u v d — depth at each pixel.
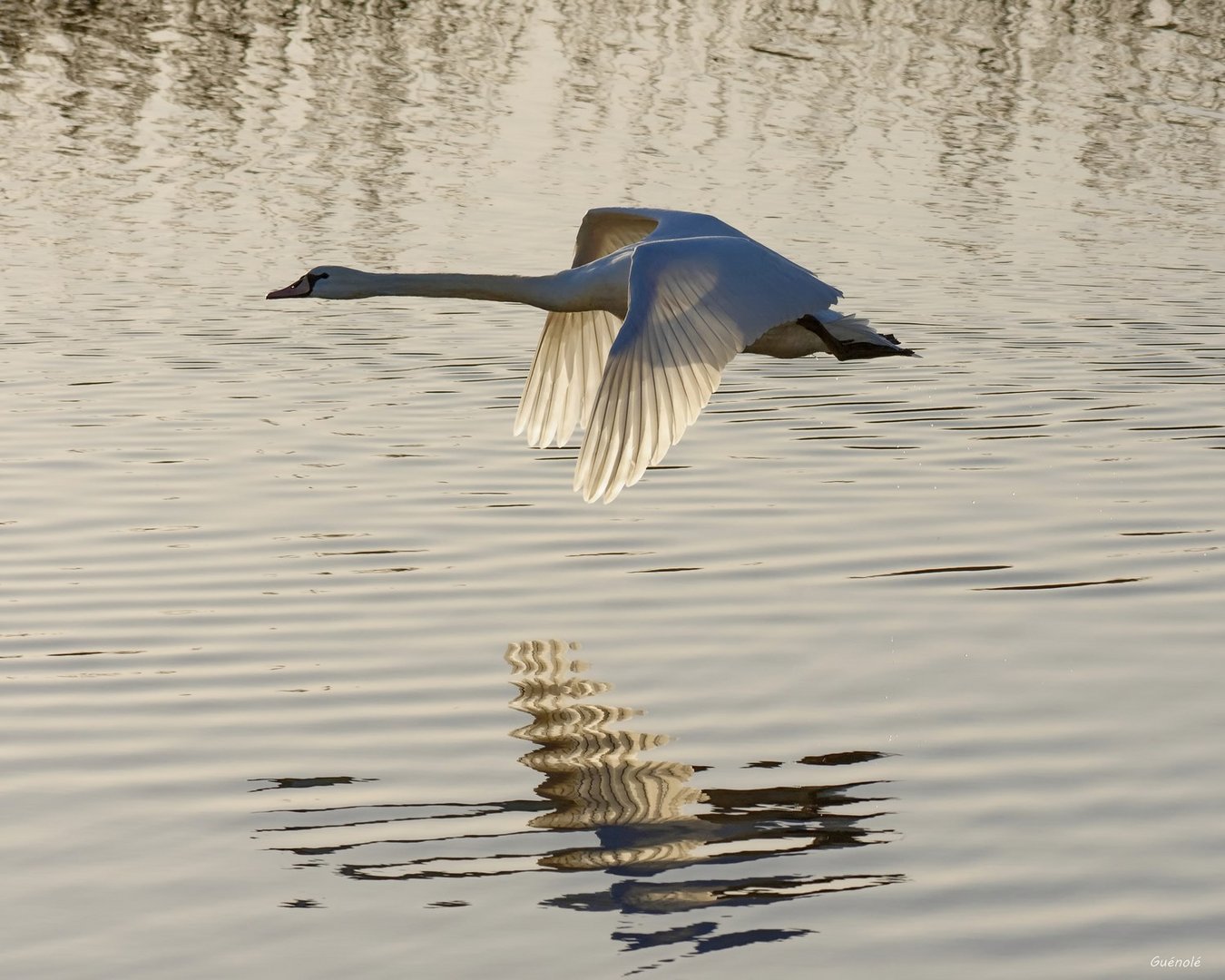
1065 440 15.07
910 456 14.58
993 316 19.70
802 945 7.01
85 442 14.64
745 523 12.87
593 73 32.12
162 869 7.66
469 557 12.07
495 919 7.23
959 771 8.73
